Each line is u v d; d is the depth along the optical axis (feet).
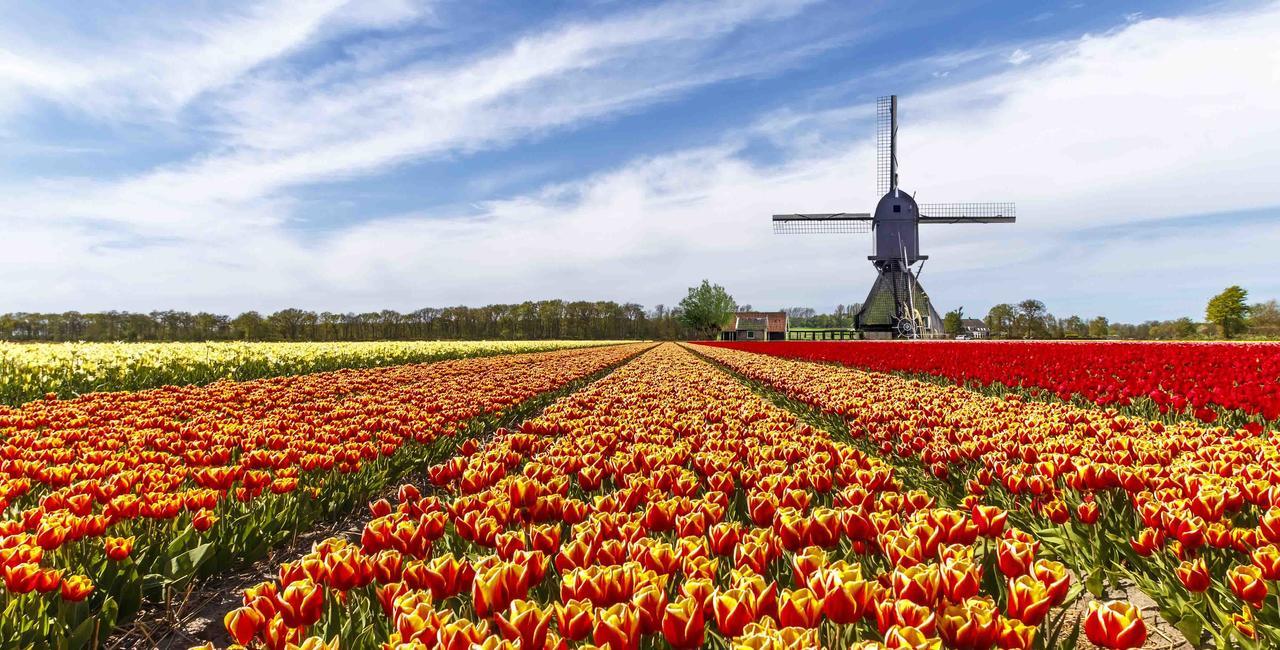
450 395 39.40
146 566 14.40
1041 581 8.92
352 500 21.31
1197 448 20.03
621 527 11.83
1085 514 14.49
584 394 41.88
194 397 40.24
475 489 17.19
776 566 11.70
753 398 38.96
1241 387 31.50
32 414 30.04
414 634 7.82
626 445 24.03
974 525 11.37
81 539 14.24
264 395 42.50
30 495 18.90
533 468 17.83
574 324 398.83
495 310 380.17
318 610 8.86
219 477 17.63
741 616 7.87
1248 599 10.13
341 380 57.62
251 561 16.75
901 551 10.34
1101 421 25.54
